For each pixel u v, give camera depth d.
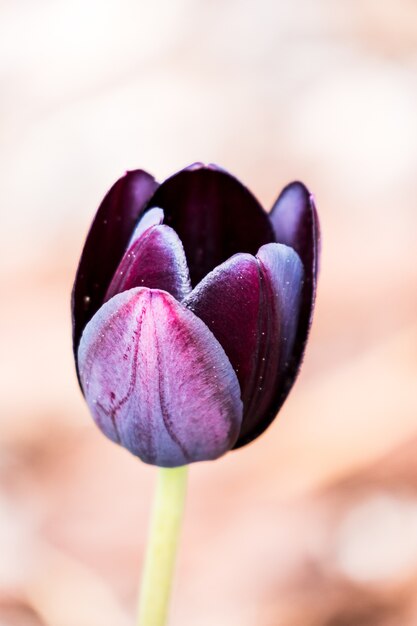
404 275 0.95
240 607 0.66
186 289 0.44
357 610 0.65
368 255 0.98
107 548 0.74
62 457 0.84
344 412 0.77
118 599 0.70
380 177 1.13
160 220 0.45
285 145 1.23
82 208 1.14
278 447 0.75
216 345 0.44
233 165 1.22
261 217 0.47
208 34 1.45
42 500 0.80
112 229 0.46
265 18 1.45
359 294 0.93
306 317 0.46
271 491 0.72
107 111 1.29
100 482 0.80
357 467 0.72
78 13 1.49
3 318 0.99
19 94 1.36
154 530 0.48
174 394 0.45
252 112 1.29
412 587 0.64
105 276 0.46
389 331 0.88
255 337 0.45
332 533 0.68
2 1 1.55
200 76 1.36
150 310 0.44
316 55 1.38
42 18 1.50
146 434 0.46
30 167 1.21
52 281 1.04
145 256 0.44
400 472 0.72
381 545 0.67
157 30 1.46
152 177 0.47
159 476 0.48
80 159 1.21
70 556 0.74
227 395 0.45
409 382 0.79
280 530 0.69
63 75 1.38
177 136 1.26
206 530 0.71
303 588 0.66
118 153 1.22
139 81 1.35
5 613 0.68
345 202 1.11
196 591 0.67
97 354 0.45
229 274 0.44
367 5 1.43
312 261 0.46
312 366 0.86
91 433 0.85
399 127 1.19
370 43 1.38
